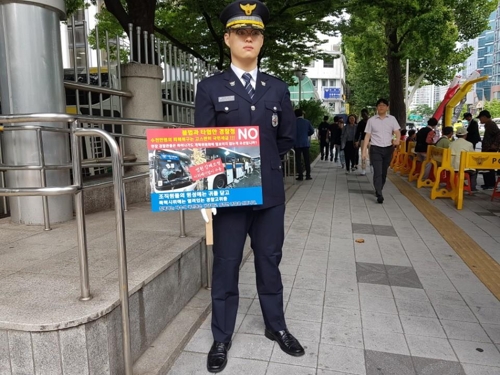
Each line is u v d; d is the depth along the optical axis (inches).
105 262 108.2
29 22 146.0
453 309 132.6
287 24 445.1
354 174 489.1
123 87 215.5
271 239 101.5
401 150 508.1
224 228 98.3
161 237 134.0
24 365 76.0
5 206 184.2
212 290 102.7
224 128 88.8
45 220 144.7
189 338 110.8
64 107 160.6
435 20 629.9
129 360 84.8
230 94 92.6
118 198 80.7
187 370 98.7
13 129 136.0
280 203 100.2
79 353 76.4
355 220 251.8
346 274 162.2
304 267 169.9
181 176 87.6
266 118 95.0
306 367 100.7
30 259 111.1
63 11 159.3
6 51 147.0
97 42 187.6
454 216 262.4
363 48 735.1
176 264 115.7
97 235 136.5
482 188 362.9
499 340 114.3
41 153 138.2
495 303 137.1
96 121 112.8
